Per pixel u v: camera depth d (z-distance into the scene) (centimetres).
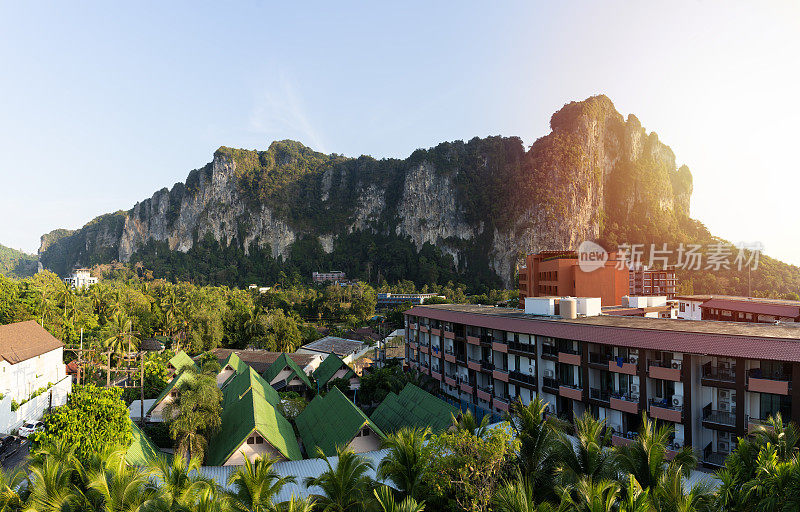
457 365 5712
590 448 2327
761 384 2848
